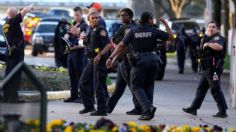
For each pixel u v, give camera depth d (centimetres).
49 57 11362
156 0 14738
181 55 8875
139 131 3183
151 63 4053
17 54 4516
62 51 7094
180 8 17712
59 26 6900
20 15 4503
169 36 4103
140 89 4091
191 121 4209
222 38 4391
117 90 4381
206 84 4459
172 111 4688
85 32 4756
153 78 4134
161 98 5666
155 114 4478
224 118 4419
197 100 4491
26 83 2784
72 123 3189
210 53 4381
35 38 11456
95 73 4219
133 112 4369
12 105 2742
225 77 8725
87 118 4147
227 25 12406
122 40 4081
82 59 4875
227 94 6481
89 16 4178
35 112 2683
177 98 5700
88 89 4303
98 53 4178
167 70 9681
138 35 4044
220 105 4434
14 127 2631
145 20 4062
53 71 6322
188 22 12812
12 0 16100
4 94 2850
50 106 4706
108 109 4384
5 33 4531
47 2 17250
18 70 2638
